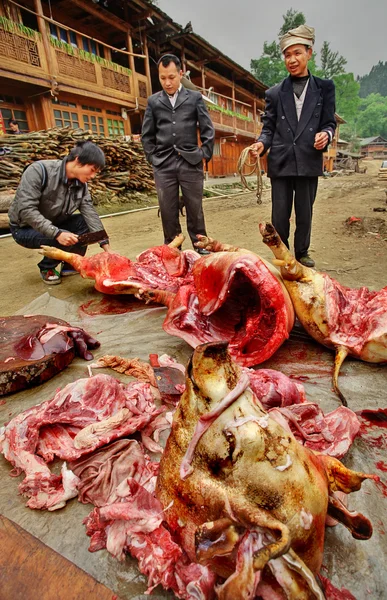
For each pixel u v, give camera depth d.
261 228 2.56
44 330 2.88
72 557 1.49
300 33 4.12
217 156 27.25
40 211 4.55
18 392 2.57
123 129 20.16
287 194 4.64
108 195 12.73
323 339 2.78
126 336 3.34
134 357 3.00
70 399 2.18
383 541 1.49
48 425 2.06
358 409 2.30
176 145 5.13
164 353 3.03
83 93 16.72
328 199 13.41
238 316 3.02
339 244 6.34
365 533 1.26
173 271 3.98
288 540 0.99
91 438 1.91
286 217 4.77
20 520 1.65
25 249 7.08
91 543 1.52
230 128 26.52
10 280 5.10
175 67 4.91
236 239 7.21
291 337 3.18
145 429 2.07
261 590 1.08
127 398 2.16
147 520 1.46
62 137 12.37
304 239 4.85
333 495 1.33
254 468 1.11
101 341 3.27
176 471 1.25
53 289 4.60
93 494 1.70
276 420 1.28
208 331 2.88
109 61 17.98
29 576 1.26
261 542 1.05
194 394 1.20
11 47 13.55
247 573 0.99
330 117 4.30
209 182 20.97
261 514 1.06
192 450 1.18
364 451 1.96
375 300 2.75
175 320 2.85
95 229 4.80
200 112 5.14
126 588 1.38
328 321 2.71
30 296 4.43
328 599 1.30
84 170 4.33
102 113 18.80
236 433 1.12
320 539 1.18
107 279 3.80
